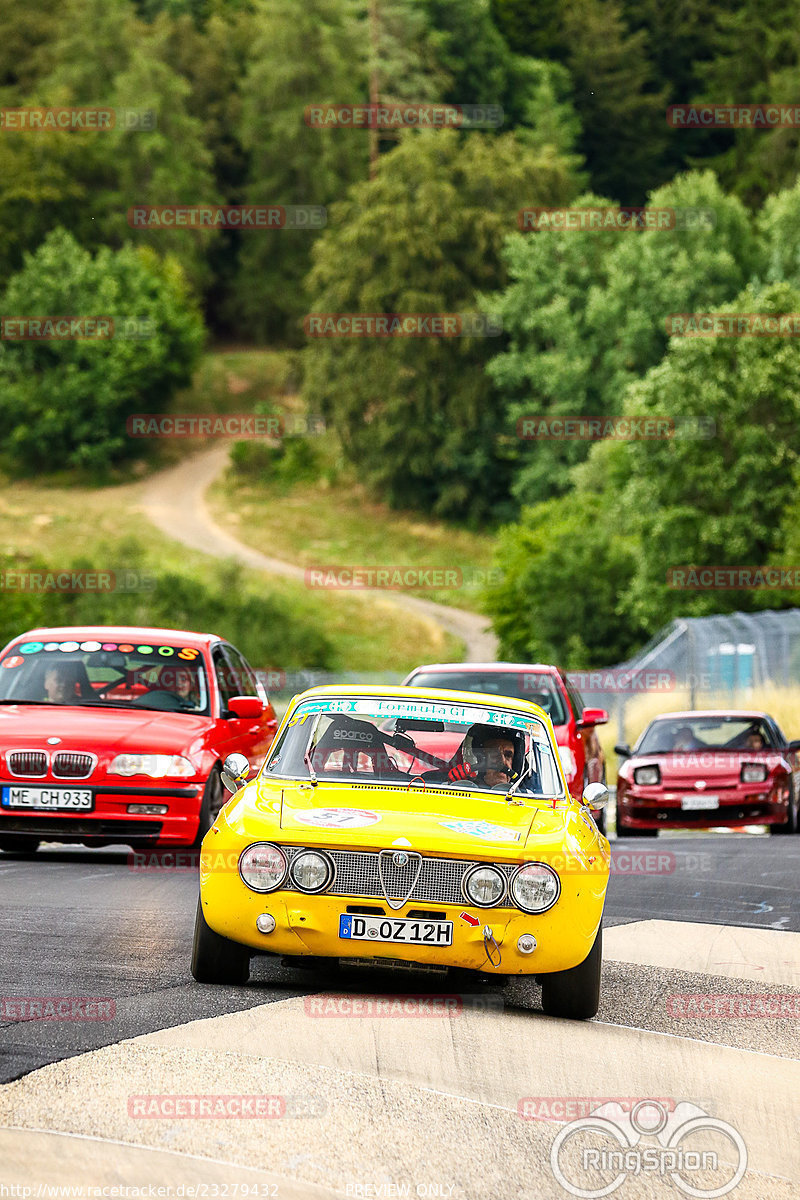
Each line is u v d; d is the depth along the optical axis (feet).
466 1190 57.06
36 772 145.48
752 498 644.27
